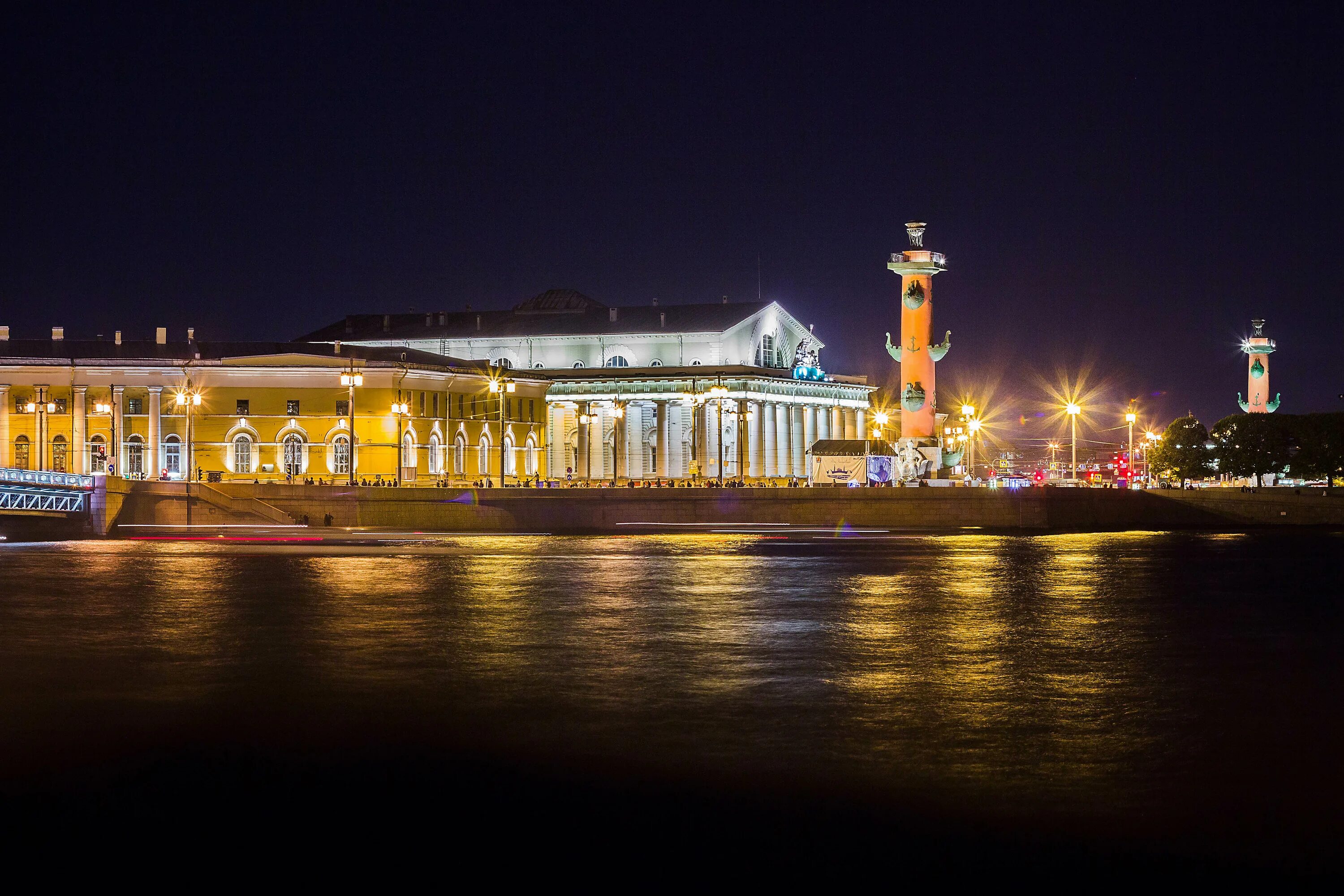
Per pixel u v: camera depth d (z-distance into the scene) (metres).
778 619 55.47
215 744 32.34
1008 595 65.56
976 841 25.06
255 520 122.31
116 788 28.62
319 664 43.50
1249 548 103.88
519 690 38.84
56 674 41.66
